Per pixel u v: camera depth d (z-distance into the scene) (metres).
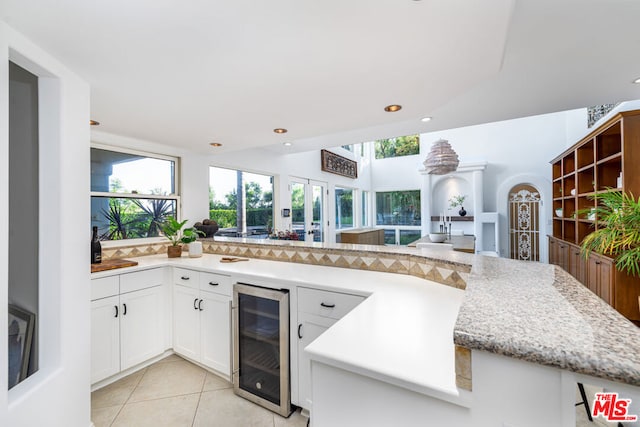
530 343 0.65
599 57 1.79
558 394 0.64
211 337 2.30
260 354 2.03
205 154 3.61
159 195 3.17
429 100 1.99
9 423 1.11
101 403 1.97
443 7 1.07
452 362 0.88
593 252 3.46
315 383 0.98
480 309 0.86
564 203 4.89
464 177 6.92
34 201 1.42
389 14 1.11
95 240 2.35
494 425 0.70
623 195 2.52
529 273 1.35
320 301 1.77
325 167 5.94
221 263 2.56
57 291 1.40
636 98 2.39
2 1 0.99
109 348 2.18
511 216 6.53
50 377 1.33
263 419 1.82
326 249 2.37
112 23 1.13
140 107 2.06
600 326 0.73
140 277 2.40
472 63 1.49
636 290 2.85
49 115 1.41
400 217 8.06
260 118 2.34
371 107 2.12
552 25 1.50
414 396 0.81
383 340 1.03
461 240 4.73
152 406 1.95
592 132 3.57
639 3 1.34
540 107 2.58
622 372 0.55
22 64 1.29
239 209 4.18
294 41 1.29
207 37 1.24
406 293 1.60
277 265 2.43
